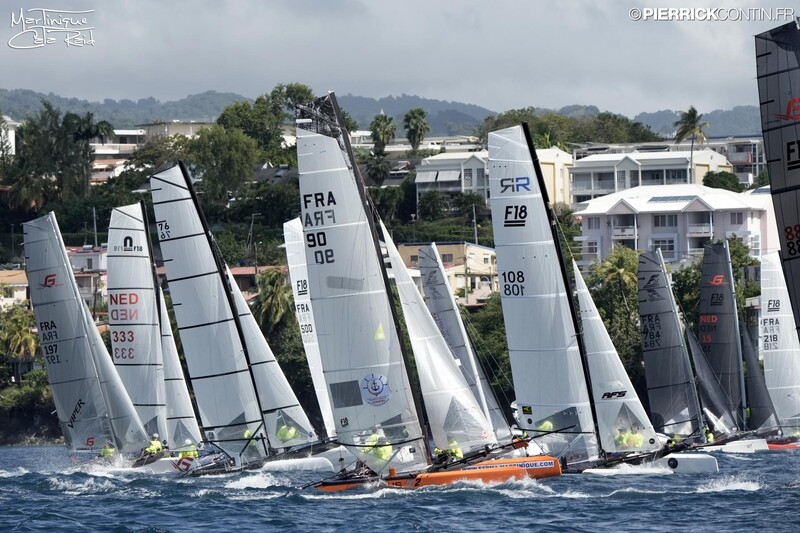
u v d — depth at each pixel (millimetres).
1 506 180875
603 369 193500
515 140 184625
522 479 182750
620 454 194000
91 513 171000
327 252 173125
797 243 136250
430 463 178875
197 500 180750
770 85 135875
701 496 170875
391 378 174500
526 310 186250
